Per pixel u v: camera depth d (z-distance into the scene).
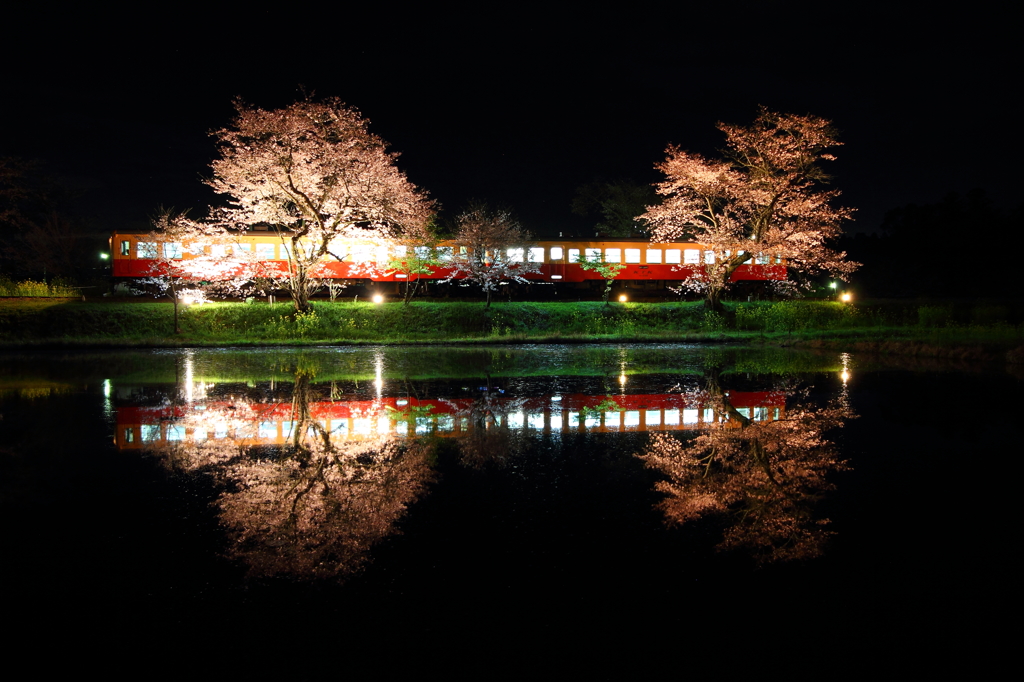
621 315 34.56
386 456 9.07
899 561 5.57
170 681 3.97
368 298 38.97
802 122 31.62
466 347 27.70
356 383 16.55
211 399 14.02
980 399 13.69
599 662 4.15
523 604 4.86
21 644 4.36
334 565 5.51
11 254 40.38
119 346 26.86
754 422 11.39
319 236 31.33
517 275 36.06
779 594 5.00
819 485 7.67
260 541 6.02
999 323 29.94
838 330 33.31
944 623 4.60
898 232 60.38
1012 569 5.40
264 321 31.19
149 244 33.31
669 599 4.94
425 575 5.32
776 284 40.22
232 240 32.53
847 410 12.51
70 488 7.62
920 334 29.34
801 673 4.04
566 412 12.43
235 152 29.86
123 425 11.21
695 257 39.72
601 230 51.06
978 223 54.44
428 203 33.12
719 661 4.16
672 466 8.54
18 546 5.92
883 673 4.04
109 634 4.47
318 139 29.89
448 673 4.03
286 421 11.58
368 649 4.29
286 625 4.57
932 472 8.19
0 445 9.74
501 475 8.13
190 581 5.22
